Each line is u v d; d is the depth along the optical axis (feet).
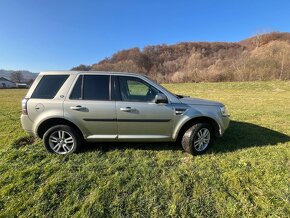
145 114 12.97
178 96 15.05
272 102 39.27
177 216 8.36
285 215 8.27
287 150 14.44
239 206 8.79
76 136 13.21
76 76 13.10
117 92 13.11
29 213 8.38
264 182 10.48
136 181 10.60
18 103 42.47
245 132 18.56
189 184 10.37
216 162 12.66
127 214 8.46
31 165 11.99
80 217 8.25
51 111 12.61
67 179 10.62
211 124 14.51
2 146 15.20
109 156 13.30
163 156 13.42
